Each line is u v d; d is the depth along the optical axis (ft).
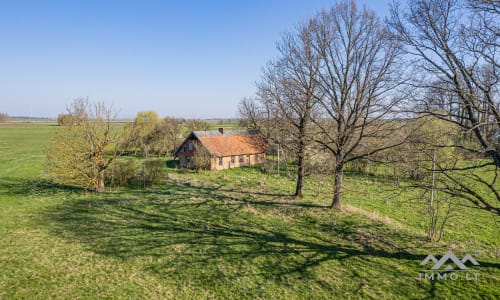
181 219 56.34
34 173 101.55
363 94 53.21
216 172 115.85
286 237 47.09
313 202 66.49
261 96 70.23
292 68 62.54
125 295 31.37
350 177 101.76
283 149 69.31
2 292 31.35
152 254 41.06
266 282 34.01
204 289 32.73
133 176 88.17
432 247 42.55
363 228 49.88
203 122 204.03
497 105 28.99
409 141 38.27
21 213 58.90
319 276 35.09
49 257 39.75
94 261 38.88
